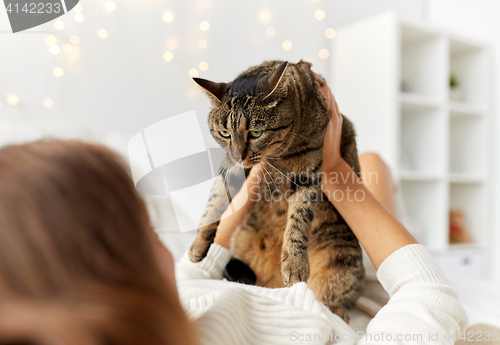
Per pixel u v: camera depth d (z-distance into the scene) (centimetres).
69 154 36
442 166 291
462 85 332
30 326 28
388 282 71
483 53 317
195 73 218
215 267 103
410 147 314
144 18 205
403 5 326
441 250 288
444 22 346
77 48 188
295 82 96
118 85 198
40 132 152
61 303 29
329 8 280
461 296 117
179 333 33
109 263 32
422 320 54
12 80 174
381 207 85
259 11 246
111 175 37
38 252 30
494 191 320
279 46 256
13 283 29
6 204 31
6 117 171
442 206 289
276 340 51
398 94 261
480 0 321
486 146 317
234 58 236
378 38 265
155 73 207
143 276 34
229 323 46
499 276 312
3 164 33
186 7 218
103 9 194
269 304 54
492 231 320
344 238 106
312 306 57
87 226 33
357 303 108
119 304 30
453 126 339
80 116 188
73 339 27
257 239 107
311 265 106
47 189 32
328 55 285
